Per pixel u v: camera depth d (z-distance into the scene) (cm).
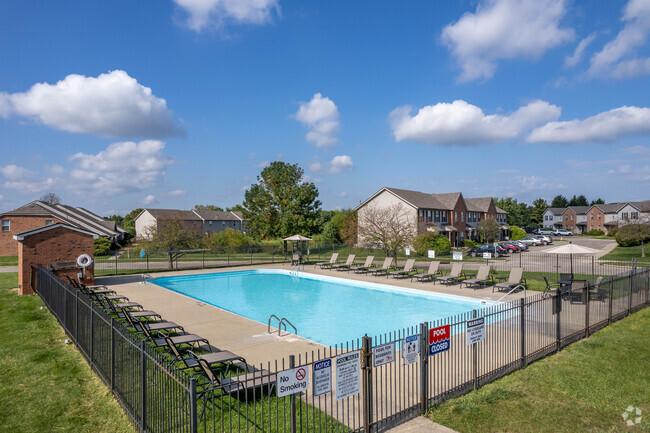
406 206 4772
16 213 4025
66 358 912
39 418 638
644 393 742
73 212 5488
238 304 1870
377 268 2786
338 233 5353
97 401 700
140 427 586
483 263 3158
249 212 4972
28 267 1791
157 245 3481
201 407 655
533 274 2361
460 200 5803
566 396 732
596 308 1195
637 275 1442
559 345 994
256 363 903
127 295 1820
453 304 1770
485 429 621
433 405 691
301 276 2717
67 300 1084
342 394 561
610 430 619
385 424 625
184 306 1571
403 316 1595
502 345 852
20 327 1174
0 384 770
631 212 8244
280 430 583
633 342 1042
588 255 3816
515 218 10225
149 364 578
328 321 1527
